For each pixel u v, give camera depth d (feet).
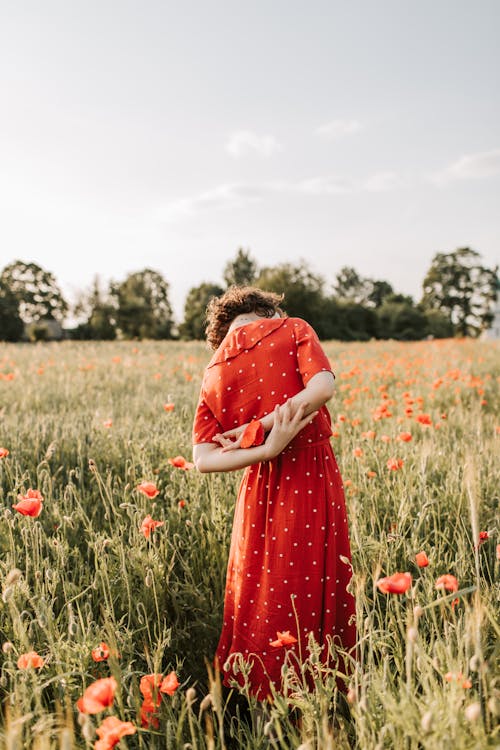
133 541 8.50
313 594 6.48
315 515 6.50
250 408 6.50
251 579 6.73
